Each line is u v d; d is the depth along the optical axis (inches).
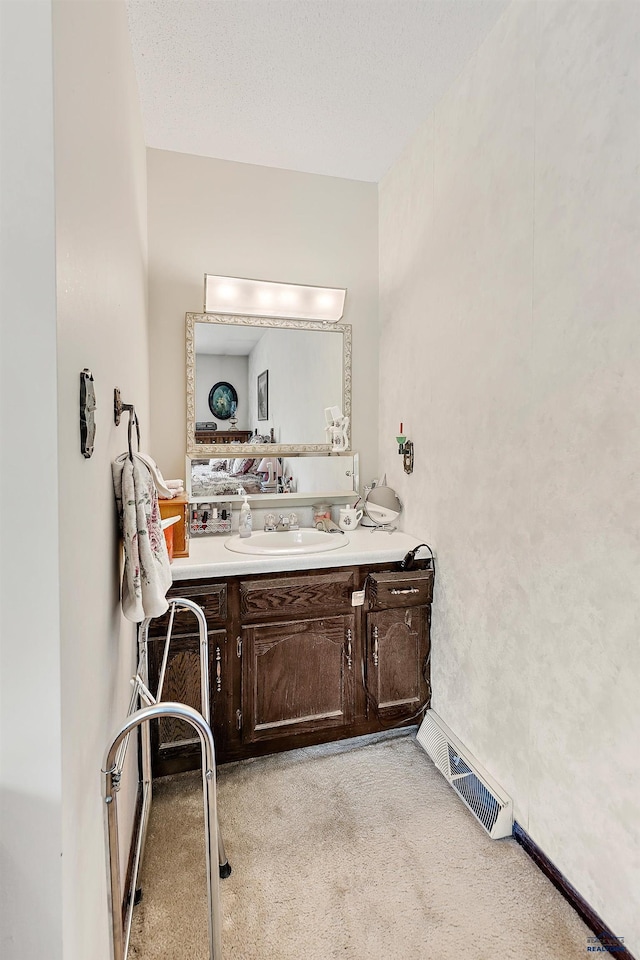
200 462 96.8
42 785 27.6
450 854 60.6
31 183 26.6
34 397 27.0
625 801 46.5
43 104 26.6
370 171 100.9
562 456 53.9
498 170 64.2
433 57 69.9
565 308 53.1
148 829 64.6
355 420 106.2
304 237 101.3
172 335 94.7
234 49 68.1
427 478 85.2
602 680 48.9
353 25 64.4
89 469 36.5
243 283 95.9
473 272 70.5
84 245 34.9
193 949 49.3
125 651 57.0
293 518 101.1
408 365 92.3
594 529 49.8
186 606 59.6
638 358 44.6
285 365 100.7
